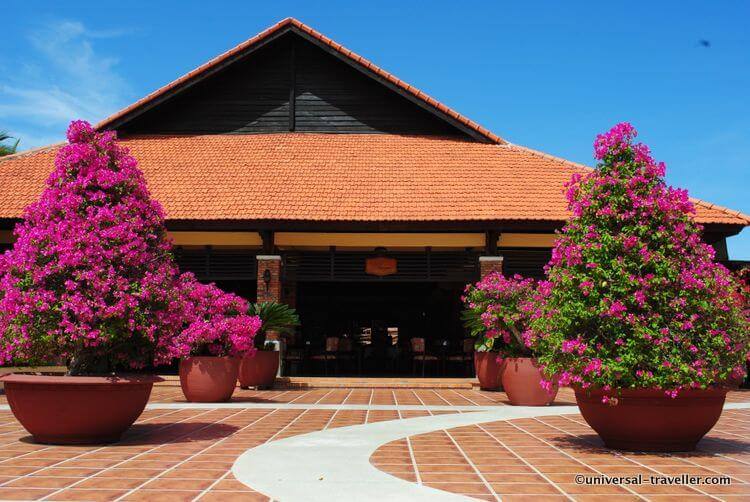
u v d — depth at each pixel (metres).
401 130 21.52
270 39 21.11
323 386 16.47
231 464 6.23
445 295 24.36
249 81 21.69
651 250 7.25
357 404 12.08
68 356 7.88
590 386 7.00
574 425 9.27
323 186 17.89
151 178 18.28
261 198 17.14
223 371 12.19
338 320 25.64
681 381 6.71
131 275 7.71
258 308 15.05
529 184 18.22
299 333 21.17
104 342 7.47
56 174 7.80
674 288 7.07
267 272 17.12
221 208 16.64
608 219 7.44
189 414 10.33
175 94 20.92
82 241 7.32
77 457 6.58
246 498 4.95
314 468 6.04
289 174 18.53
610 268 7.15
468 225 16.53
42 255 7.36
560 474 5.89
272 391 15.13
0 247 17.70
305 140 20.80
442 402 12.66
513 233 17.88
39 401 7.09
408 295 25.09
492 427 9.01
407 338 25.41
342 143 20.62
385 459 6.53
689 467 6.23
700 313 7.02
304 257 18.31
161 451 6.93
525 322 12.13
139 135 21.47
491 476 5.79
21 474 5.78
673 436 7.03
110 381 7.12
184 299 8.35
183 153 19.89
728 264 18.44
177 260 18.23
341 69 21.69
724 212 16.80
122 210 7.70
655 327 6.83
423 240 17.92
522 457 6.71
